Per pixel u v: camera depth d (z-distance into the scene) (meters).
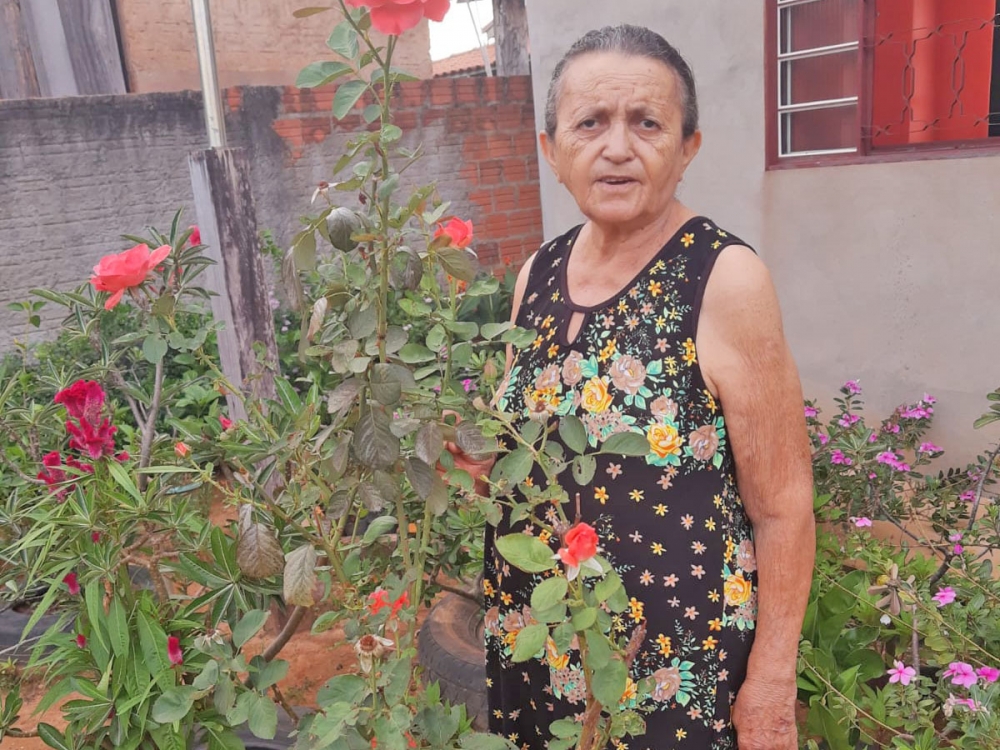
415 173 7.26
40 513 1.98
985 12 4.65
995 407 3.13
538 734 1.54
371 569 2.02
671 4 4.21
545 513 1.46
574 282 1.51
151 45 7.71
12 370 5.45
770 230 4.07
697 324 1.33
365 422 1.32
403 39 9.18
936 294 3.55
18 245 6.22
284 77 8.38
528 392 1.51
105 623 1.91
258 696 1.44
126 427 2.45
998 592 2.54
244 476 1.63
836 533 3.23
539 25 4.90
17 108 6.10
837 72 3.96
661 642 1.35
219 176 3.49
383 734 1.18
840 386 3.96
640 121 1.35
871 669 2.55
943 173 3.44
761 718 1.38
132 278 1.63
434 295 1.48
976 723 2.02
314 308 1.31
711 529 1.35
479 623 3.01
